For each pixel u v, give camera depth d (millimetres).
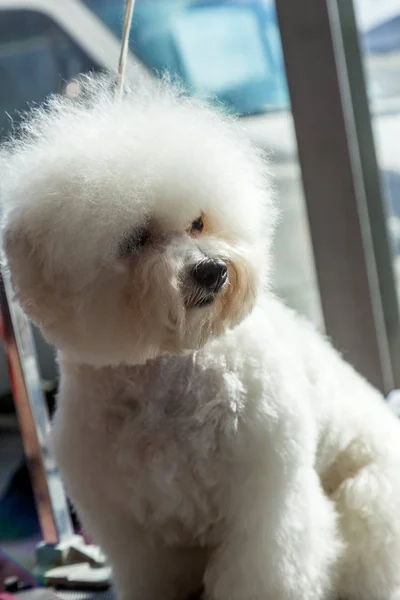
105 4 2459
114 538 1363
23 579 1699
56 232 1087
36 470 1667
